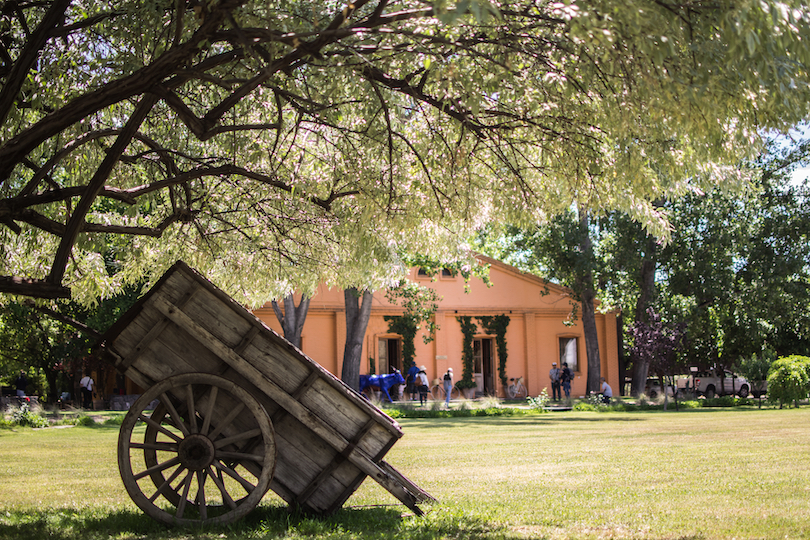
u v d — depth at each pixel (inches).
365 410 220.4
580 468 349.1
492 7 142.3
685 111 188.5
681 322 1211.2
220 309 219.8
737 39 156.6
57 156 255.3
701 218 1275.8
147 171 371.9
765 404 1147.3
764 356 1304.1
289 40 182.5
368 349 1333.7
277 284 482.6
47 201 247.6
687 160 259.4
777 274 1280.8
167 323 220.2
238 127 225.9
